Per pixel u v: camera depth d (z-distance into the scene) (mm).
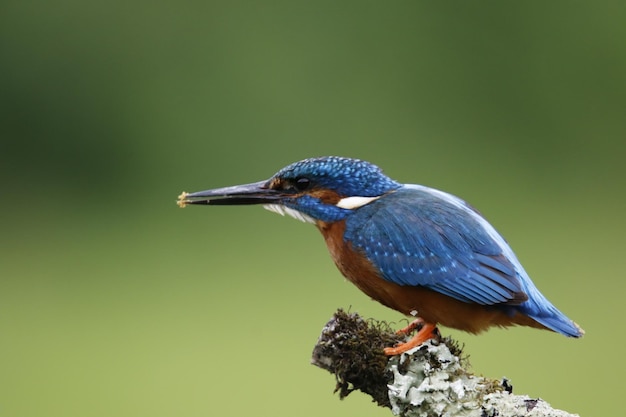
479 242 4285
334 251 4312
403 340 4262
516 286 4277
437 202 4301
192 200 4332
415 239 4289
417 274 4285
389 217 4297
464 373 4242
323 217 4312
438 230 4289
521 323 4285
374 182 4312
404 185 4324
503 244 4293
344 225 4309
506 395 4230
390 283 4293
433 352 4242
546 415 4219
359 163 4316
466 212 4301
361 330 4258
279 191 4324
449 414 4227
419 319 4309
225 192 4328
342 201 4312
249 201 4328
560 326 4277
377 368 4250
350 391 4254
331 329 4258
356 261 4301
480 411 4227
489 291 4277
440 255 4285
